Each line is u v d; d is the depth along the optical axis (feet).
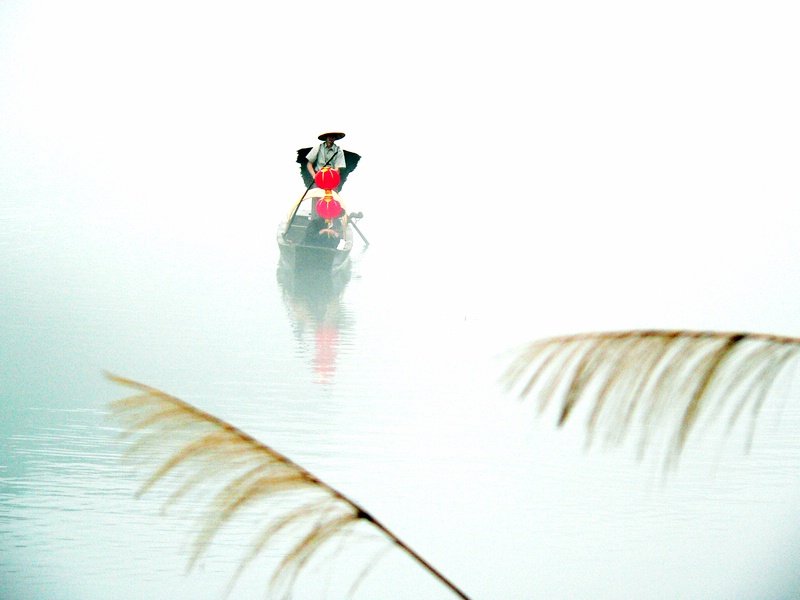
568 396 3.65
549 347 3.74
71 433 17.28
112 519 13.10
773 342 3.62
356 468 16.08
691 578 11.98
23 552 11.94
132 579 11.26
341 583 11.66
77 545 12.22
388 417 19.39
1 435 17.02
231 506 3.83
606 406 3.60
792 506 14.85
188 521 13.04
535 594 11.48
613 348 3.65
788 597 11.39
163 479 14.65
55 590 10.82
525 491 15.30
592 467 16.53
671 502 14.89
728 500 15.10
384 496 14.79
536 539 13.34
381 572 12.01
